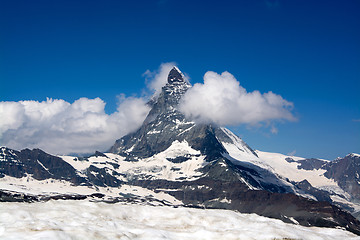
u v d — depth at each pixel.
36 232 118.81
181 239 139.25
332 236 168.75
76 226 134.38
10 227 123.75
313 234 164.25
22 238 112.81
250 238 142.62
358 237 167.38
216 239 141.50
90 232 125.56
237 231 153.62
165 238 135.62
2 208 167.50
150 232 140.88
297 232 162.38
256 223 177.12
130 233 135.75
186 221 179.75
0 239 111.75
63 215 168.25
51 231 118.31
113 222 157.25
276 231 156.50
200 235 145.62
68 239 116.62
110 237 124.75
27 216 159.00
